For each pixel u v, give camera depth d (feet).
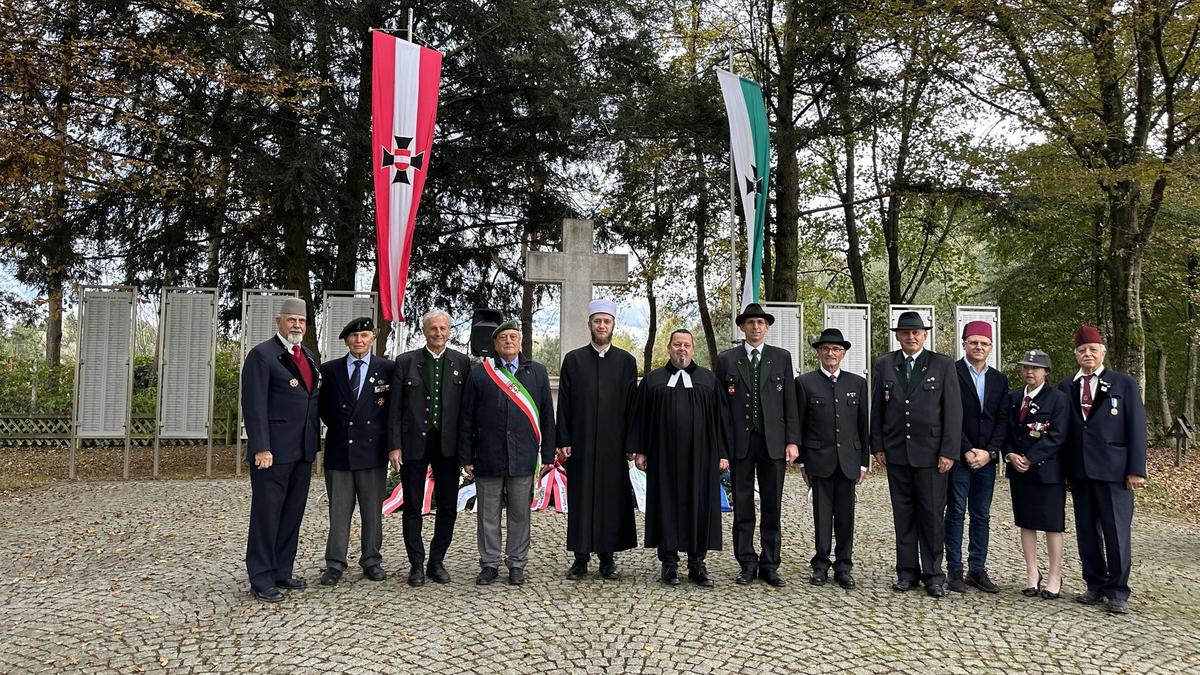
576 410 18.48
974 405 18.49
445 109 44.19
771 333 36.88
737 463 18.39
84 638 13.98
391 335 41.06
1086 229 59.31
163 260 40.70
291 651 13.41
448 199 47.34
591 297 29.43
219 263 44.04
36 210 31.71
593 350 18.83
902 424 18.19
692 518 17.65
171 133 35.76
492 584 17.72
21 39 29.19
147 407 48.91
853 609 16.40
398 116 29.86
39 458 42.24
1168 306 66.85
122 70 34.60
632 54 45.60
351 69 40.83
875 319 78.33
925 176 50.01
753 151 32.48
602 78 44.55
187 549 20.71
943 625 15.57
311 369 17.44
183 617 15.15
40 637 14.02
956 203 49.98
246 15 37.93
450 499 18.11
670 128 48.70
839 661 13.42
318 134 36.27
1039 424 17.67
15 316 47.96
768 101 51.70
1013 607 16.94
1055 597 17.69
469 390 18.11
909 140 55.77
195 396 33.58
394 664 12.85
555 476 27.12
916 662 13.51
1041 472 17.57
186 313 33.60
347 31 38.58
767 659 13.37
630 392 18.71
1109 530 16.96
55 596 16.48
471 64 42.34
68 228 37.78
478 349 20.02
